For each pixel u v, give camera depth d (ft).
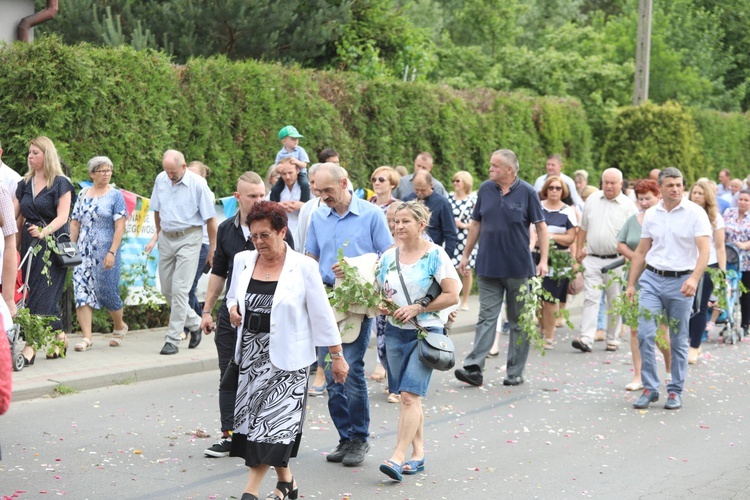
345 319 23.71
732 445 27.09
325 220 26.27
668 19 121.39
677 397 31.63
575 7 138.10
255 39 65.31
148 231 41.52
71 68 38.55
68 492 21.38
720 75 126.52
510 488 22.66
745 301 47.03
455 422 29.12
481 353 34.27
